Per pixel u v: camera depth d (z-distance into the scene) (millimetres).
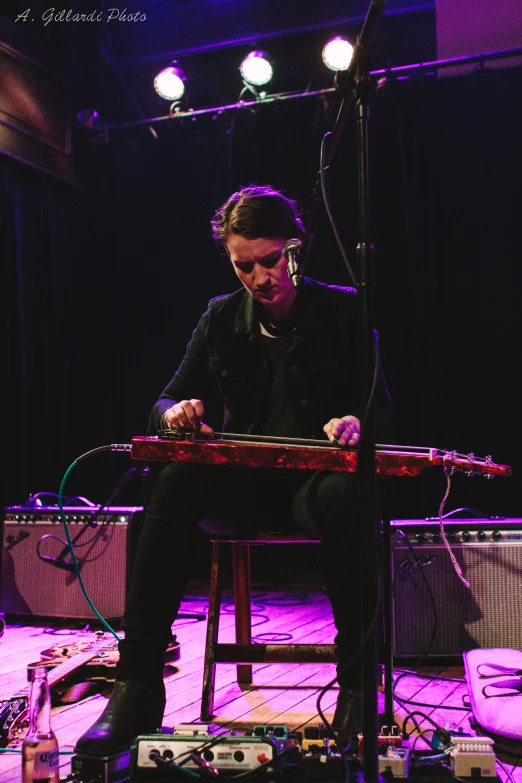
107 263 5672
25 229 5285
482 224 4805
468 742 1472
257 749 1443
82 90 5793
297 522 1963
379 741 1489
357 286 1312
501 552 2729
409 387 4902
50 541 3590
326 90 5121
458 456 1828
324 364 2037
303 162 5191
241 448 1691
